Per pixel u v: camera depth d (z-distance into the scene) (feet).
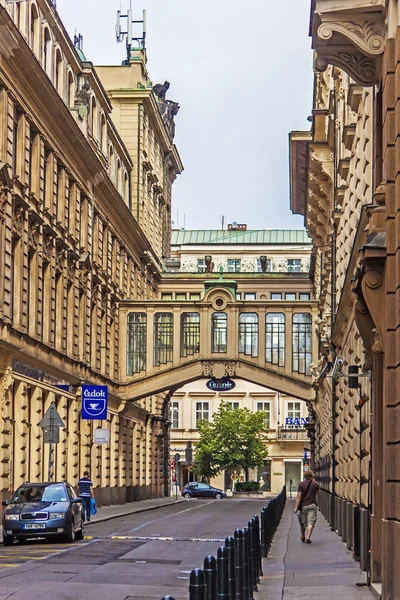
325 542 116.88
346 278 108.88
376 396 66.95
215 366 235.81
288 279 354.54
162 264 333.83
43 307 172.14
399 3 56.65
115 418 237.86
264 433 413.80
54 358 176.65
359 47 61.16
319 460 226.17
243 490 380.17
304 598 64.34
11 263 149.18
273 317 236.63
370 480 79.82
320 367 207.00
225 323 236.84
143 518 178.50
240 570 55.16
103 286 223.10
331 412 162.50
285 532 139.74
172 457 418.31
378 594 61.16
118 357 240.94
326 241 186.91
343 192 135.64
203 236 504.43
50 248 173.78
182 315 239.30
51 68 177.78
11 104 146.72
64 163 182.60
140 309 241.76
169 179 351.25
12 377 146.30
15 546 111.24
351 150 115.34
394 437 57.31
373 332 63.26
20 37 142.31
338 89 143.64
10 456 146.61
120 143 248.73
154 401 304.30
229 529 143.74
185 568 85.35
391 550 57.26
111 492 233.76
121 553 99.35
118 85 284.20
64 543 114.52
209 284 237.25
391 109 58.59
